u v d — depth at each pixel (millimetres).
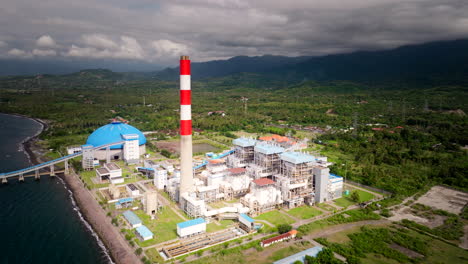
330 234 131625
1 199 172000
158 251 116750
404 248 120562
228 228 138250
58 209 160000
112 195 170500
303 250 118000
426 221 144250
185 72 155000
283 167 172750
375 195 178000
